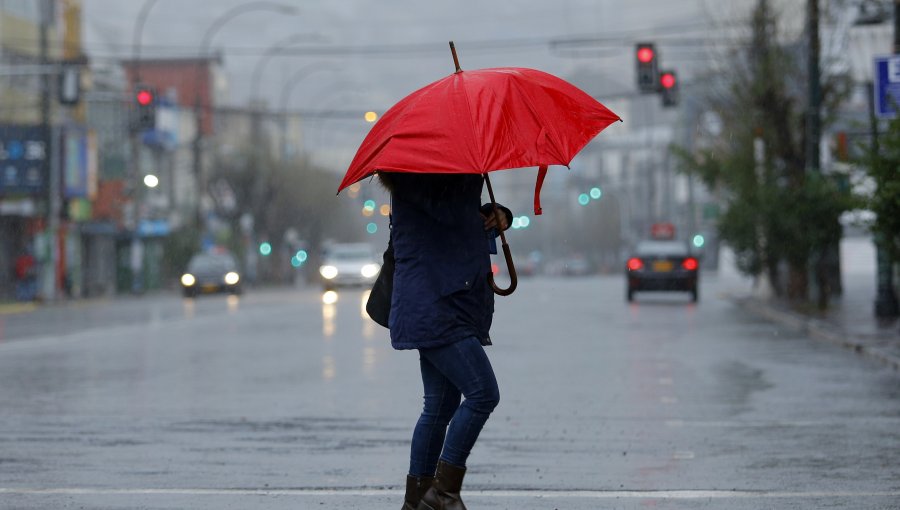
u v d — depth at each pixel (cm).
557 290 14525
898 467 2362
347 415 3192
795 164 8694
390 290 1734
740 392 3716
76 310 10694
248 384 3981
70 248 15925
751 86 8756
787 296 9138
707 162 9412
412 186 1647
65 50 15988
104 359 4969
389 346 5600
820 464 2402
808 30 8019
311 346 5634
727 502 2016
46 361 4881
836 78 8869
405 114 1650
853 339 5422
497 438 2781
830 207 7625
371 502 2030
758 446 2647
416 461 1758
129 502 2028
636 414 3212
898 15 6494
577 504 2008
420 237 1653
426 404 1755
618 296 12112
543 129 1641
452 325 1648
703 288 14338
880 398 3541
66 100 9956
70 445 2680
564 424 3017
